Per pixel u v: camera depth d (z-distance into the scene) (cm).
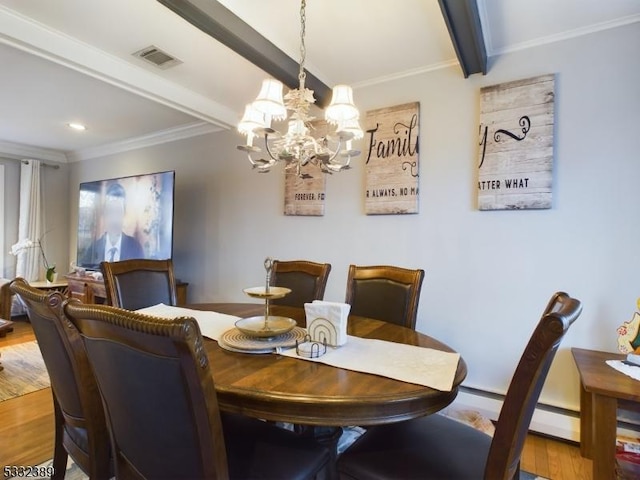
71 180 541
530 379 89
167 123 384
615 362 178
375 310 208
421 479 106
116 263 232
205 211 391
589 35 208
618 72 201
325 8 189
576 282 210
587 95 208
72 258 533
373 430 131
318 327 147
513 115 224
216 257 382
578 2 185
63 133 422
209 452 82
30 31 203
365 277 219
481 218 238
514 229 227
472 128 241
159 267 250
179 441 85
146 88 265
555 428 213
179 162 413
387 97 274
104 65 239
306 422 103
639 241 195
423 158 258
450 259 248
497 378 232
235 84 285
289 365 125
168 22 204
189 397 78
